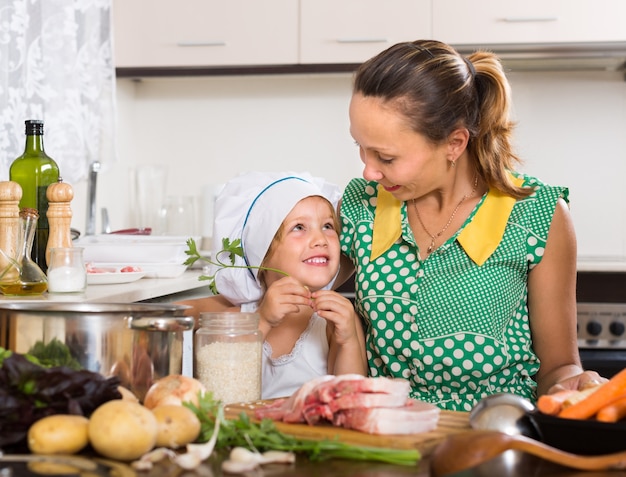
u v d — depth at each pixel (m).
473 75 1.58
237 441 1.08
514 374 1.62
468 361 1.59
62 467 0.94
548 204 1.63
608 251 3.49
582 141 3.51
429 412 1.16
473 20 3.18
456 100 1.51
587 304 2.91
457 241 1.63
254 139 3.69
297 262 1.73
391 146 1.49
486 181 1.65
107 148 3.02
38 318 1.22
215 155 3.71
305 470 1.00
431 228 1.67
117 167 3.56
